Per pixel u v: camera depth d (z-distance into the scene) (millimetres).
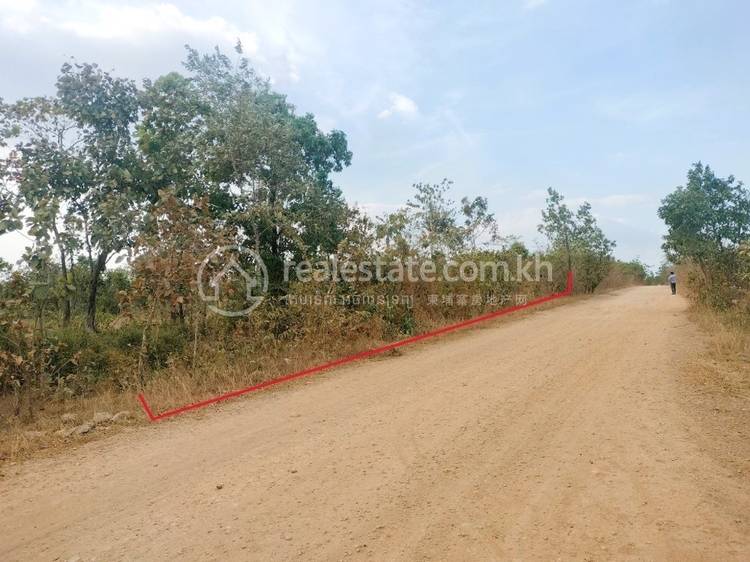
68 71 12859
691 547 3518
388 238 14125
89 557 3787
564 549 3559
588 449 5277
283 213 15031
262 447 5859
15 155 11344
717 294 14789
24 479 5430
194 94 14703
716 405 6535
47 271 10773
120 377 9484
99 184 12875
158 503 4613
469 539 3744
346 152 18516
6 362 8031
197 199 11484
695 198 15742
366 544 3744
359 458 5336
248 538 3912
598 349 10422
